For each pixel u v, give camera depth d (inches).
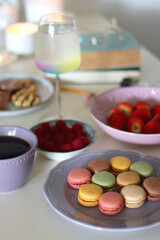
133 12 77.0
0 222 22.8
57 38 32.2
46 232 22.0
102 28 63.1
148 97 36.5
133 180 24.1
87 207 23.0
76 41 33.6
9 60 50.4
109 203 22.1
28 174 25.3
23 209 23.9
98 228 20.9
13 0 56.0
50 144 28.2
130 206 22.9
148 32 80.0
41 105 36.8
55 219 23.0
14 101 37.9
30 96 38.2
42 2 55.6
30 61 51.6
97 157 27.8
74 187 24.7
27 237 21.6
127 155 27.9
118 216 22.3
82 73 42.8
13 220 22.9
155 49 82.7
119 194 23.0
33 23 54.2
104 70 42.9
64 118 35.5
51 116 35.9
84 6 74.2
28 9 56.7
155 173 26.2
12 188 25.1
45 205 24.2
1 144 25.8
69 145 28.0
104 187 24.0
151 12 77.3
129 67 42.9
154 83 42.9
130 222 21.7
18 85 41.2
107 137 32.3
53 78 43.7
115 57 42.3
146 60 50.1
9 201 24.6
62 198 23.7
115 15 76.9
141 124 31.1
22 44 50.1
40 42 33.0
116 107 34.8
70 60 33.3
